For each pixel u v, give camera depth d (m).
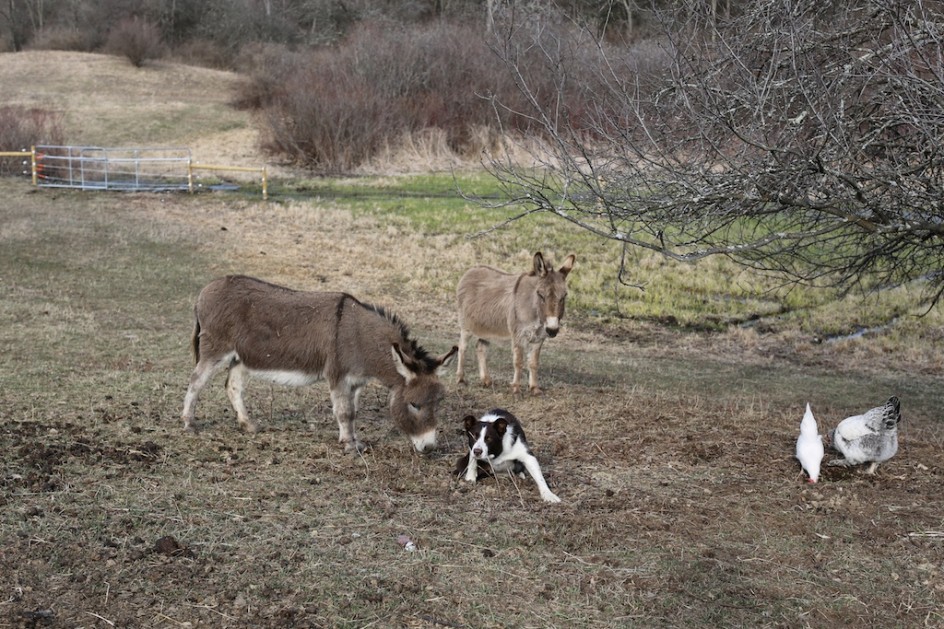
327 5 62.12
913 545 6.75
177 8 64.50
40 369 11.16
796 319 19.31
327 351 8.30
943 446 9.73
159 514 6.56
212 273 20.16
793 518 7.20
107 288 17.95
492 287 11.65
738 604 5.79
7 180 30.95
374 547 6.28
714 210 7.84
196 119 45.06
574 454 8.72
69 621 5.12
